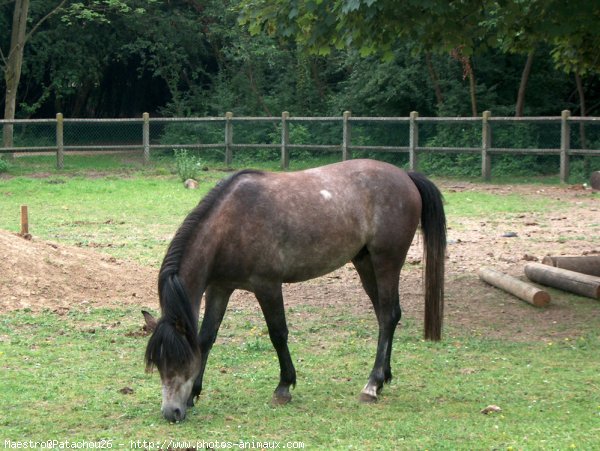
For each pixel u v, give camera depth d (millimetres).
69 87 29156
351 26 8844
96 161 23562
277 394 6027
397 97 25141
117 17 28875
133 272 10156
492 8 10500
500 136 21500
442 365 7000
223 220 5750
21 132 27047
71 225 14000
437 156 22047
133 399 6055
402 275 10688
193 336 5297
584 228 13836
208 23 29984
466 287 9859
